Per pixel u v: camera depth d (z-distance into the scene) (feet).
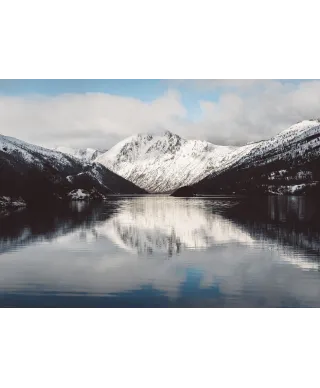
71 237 56.03
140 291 32.17
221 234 58.95
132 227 67.92
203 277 35.58
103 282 34.22
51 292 31.89
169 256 43.62
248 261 40.96
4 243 50.93
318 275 35.88
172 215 92.02
